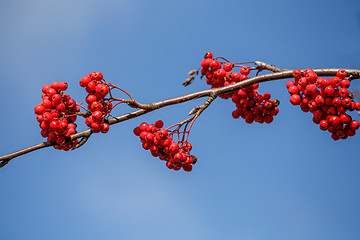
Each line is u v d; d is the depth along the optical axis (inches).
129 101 42.4
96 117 41.7
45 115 41.8
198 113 43.2
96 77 42.1
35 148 42.4
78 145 42.1
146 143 42.8
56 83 42.4
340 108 42.2
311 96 42.6
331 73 43.1
